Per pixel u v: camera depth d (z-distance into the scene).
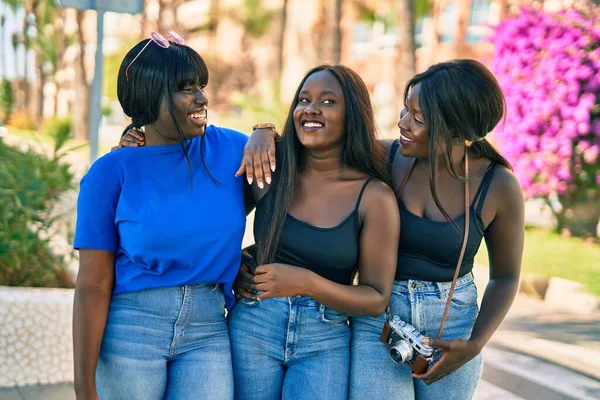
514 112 8.88
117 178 2.44
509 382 4.64
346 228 2.47
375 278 2.45
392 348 2.41
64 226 5.91
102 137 22.62
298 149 2.57
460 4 22.53
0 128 7.57
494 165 2.59
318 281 2.37
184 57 2.46
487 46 21.73
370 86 26.59
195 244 2.43
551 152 8.70
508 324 5.77
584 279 6.71
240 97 19.20
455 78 2.43
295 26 31.27
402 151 2.54
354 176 2.52
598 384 4.46
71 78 35.06
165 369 2.47
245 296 2.55
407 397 2.54
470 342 2.42
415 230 2.52
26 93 29.97
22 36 20.19
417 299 2.53
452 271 2.55
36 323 4.17
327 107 2.46
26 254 4.66
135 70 2.47
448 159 2.47
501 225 2.57
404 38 14.66
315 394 2.49
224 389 2.48
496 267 2.65
